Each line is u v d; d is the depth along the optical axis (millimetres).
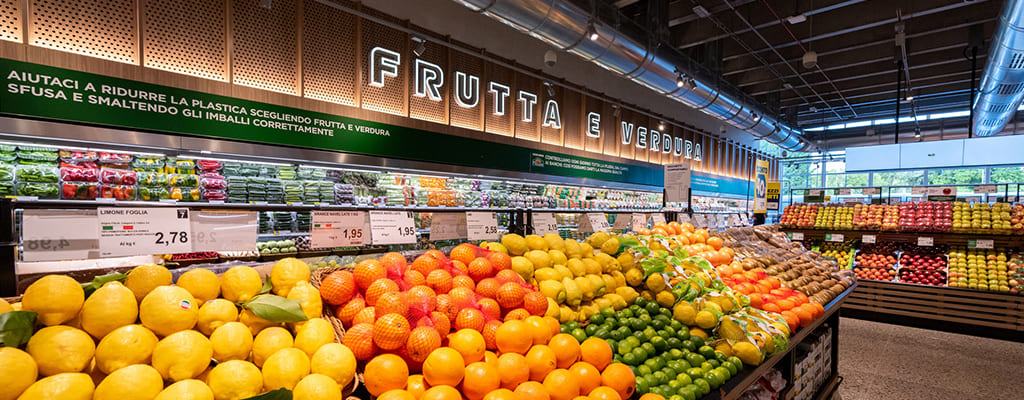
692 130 11219
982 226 5051
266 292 1240
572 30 5082
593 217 3570
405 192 5609
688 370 1652
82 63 3463
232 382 950
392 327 1170
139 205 1742
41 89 3293
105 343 897
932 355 4227
